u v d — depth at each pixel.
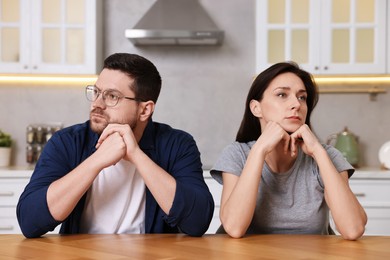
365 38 3.46
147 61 1.65
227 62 3.79
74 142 1.65
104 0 3.78
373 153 3.76
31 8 3.49
